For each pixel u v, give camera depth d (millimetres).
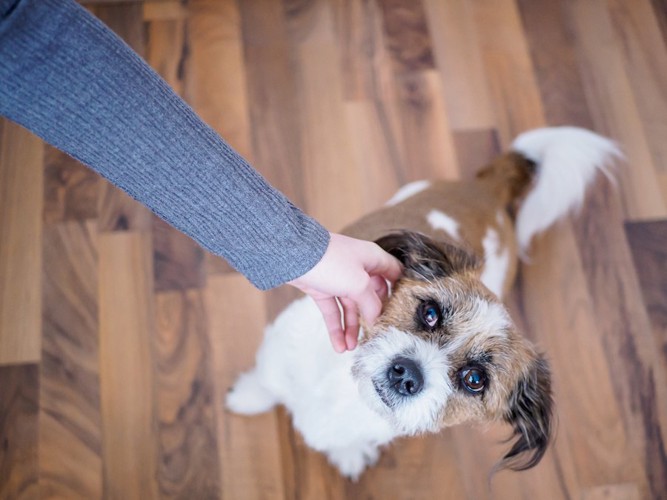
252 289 2252
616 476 2135
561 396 2234
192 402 2094
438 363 1476
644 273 2449
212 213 1001
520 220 2293
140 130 886
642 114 2715
